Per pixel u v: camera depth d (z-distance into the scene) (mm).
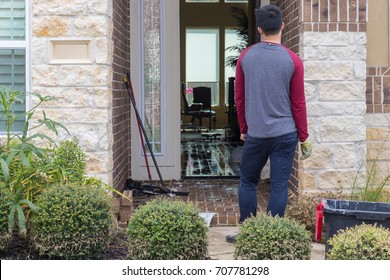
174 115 8609
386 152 6969
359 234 4129
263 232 4344
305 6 6547
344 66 6574
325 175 6590
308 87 6566
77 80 6207
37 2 6188
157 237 4539
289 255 4277
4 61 6379
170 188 8117
